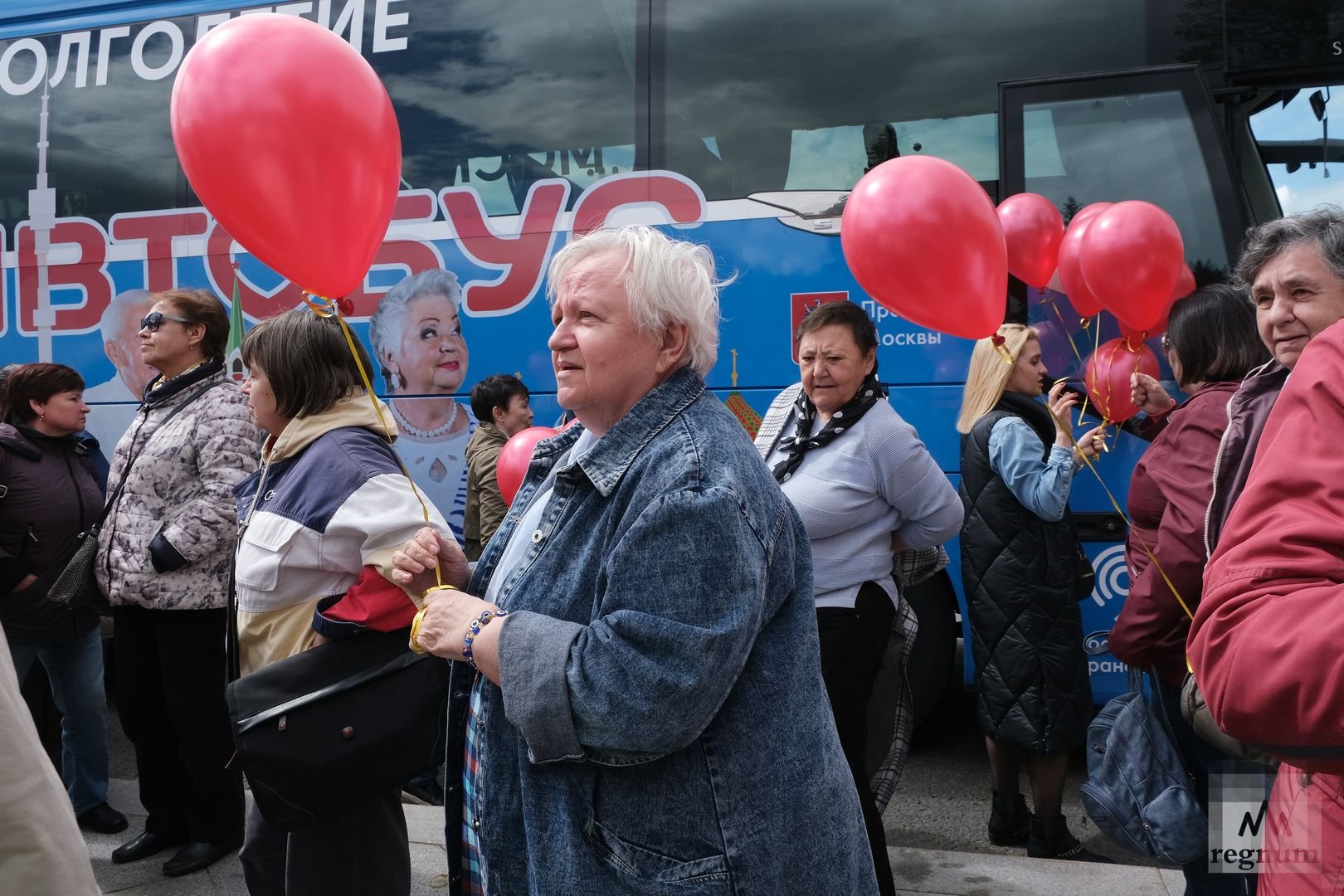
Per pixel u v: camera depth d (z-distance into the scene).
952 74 4.67
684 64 4.95
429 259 5.17
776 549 1.57
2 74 5.88
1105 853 3.92
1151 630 2.53
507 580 1.69
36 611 4.00
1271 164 4.45
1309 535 1.23
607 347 1.60
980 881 3.25
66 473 4.15
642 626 1.42
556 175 5.04
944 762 4.97
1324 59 4.35
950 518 2.96
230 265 5.46
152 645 3.67
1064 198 4.50
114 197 5.67
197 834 3.62
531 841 1.54
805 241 4.71
